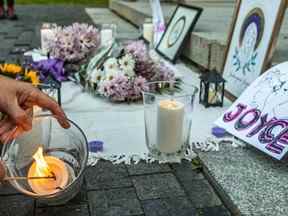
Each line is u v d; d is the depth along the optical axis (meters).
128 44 1.93
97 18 5.11
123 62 1.72
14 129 0.84
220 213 1.01
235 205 1.01
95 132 1.42
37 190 0.83
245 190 1.06
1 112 0.83
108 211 1.01
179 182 1.13
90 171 1.17
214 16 3.36
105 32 2.27
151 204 1.04
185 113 1.22
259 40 1.63
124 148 1.30
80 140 0.91
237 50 1.79
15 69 1.33
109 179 1.14
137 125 1.49
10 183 0.87
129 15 4.44
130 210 1.01
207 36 2.24
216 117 1.55
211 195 1.08
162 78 1.80
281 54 1.97
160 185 1.12
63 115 0.90
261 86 1.39
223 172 1.14
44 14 6.05
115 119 1.54
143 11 3.84
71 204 1.03
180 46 2.45
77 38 2.07
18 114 0.80
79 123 1.50
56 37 2.09
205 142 1.32
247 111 1.36
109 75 1.70
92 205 1.03
